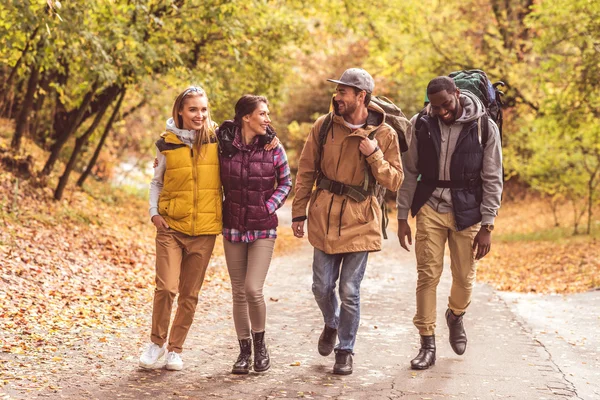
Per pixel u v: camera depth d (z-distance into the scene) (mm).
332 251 5062
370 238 5070
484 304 8359
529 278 13055
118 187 20969
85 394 4367
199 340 6168
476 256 5367
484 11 22844
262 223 5020
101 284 8539
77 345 5629
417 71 20938
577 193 19172
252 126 4980
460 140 5250
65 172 13750
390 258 14141
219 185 5078
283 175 5121
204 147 5004
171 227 5035
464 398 4574
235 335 6441
